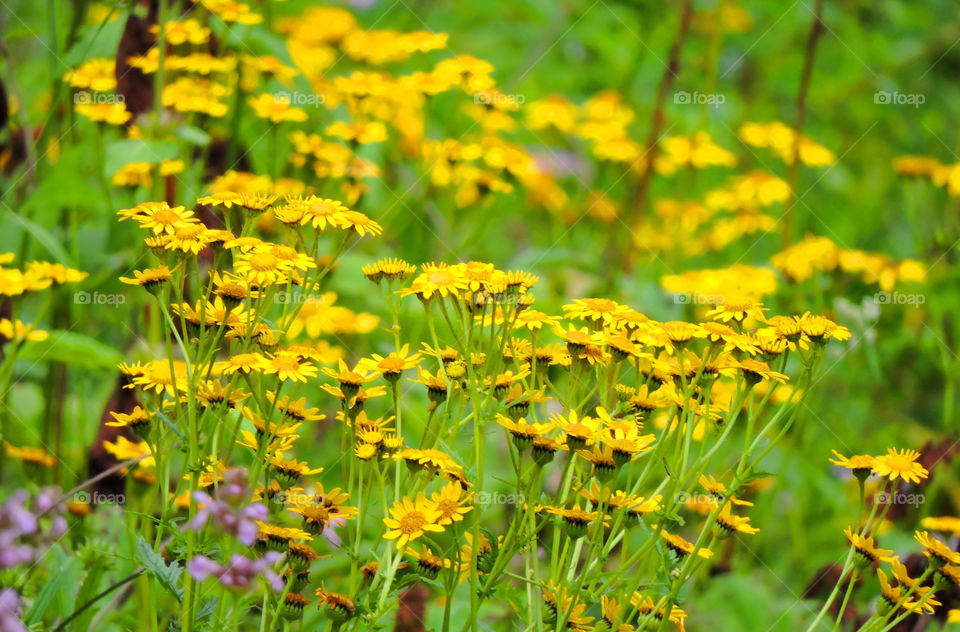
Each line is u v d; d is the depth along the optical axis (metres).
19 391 3.67
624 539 2.17
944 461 3.50
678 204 4.97
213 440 2.07
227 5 3.46
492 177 4.05
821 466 4.19
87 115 3.15
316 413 2.17
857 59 5.94
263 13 4.33
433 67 5.56
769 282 3.99
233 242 2.02
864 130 6.04
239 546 2.08
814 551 3.83
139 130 3.20
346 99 3.80
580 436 1.92
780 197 4.75
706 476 2.17
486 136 4.21
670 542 2.15
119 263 3.36
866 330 3.99
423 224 4.03
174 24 3.42
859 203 5.73
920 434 4.29
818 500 4.06
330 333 3.47
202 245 2.00
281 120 3.47
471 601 1.95
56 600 2.47
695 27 5.50
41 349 2.93
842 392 4.57
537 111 4.75
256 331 2.10
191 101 3.25
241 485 1.81
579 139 5.61
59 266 2.67
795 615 3.10
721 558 3.52
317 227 2.09
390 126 4.44
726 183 5.39
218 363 1.98
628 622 2.14
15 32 3.65
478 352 2.20
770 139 4.80
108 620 2.57
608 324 2.20
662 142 4.95
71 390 3.81
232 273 2.11
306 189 3.56
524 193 5.20
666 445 2.19
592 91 6.07
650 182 5.05
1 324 2.75
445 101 4.86
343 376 2.05
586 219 4.93
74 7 3.63
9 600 2.03
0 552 1.78
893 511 3.55
